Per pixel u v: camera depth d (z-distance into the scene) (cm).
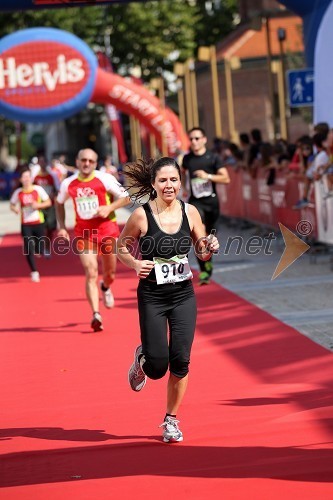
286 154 2459
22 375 1184
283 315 1492
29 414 991
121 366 1208
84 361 1250
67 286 2038
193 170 1878
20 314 1686
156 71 6531
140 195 917
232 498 706
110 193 1454
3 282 2155
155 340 867
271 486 725
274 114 3259
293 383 1063
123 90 3278
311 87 2520
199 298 1730
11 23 6262
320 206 2005
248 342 1305
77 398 1050
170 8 6438
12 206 2161
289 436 855
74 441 884
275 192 2458
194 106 4578
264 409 954
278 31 3591
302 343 1274
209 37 6681
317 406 951
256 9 5809
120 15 6438
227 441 853
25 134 16625
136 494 728
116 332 1455
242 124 5672
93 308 1449
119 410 986
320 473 746
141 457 823
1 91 3098
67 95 3123
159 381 1108
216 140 3459
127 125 7175
